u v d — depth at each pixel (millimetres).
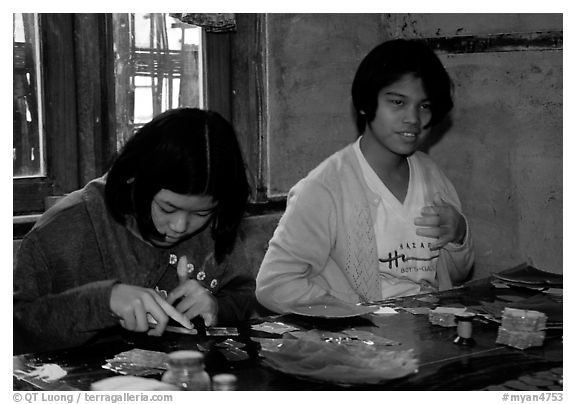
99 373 1224
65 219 1624
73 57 2635
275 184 3307
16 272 1586
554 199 3041
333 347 1284
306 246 1937
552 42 2996
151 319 1480
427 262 2066
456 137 3350
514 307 1624
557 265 3051
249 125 3191
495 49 3180
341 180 2043
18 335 1477
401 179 2117
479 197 3295
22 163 2590
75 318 1408
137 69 2875
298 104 3350
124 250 1645
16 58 2539
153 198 1419
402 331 1478
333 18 3438
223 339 1413
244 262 1812
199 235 1724
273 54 3250
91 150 2689
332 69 3455
